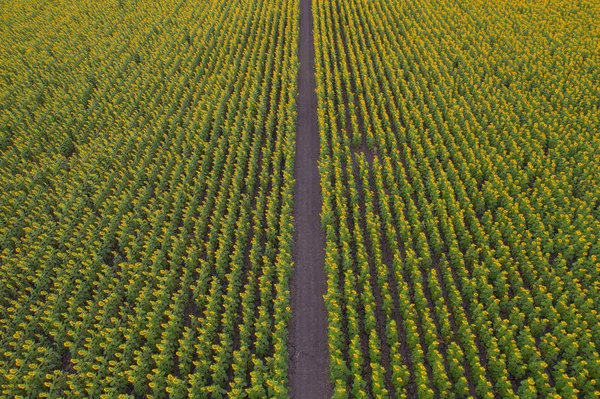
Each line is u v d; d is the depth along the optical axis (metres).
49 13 59.94
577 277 24.72
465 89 39.38
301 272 28.25
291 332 25.05
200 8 58.97
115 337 24.23
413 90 41.00
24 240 30.36
